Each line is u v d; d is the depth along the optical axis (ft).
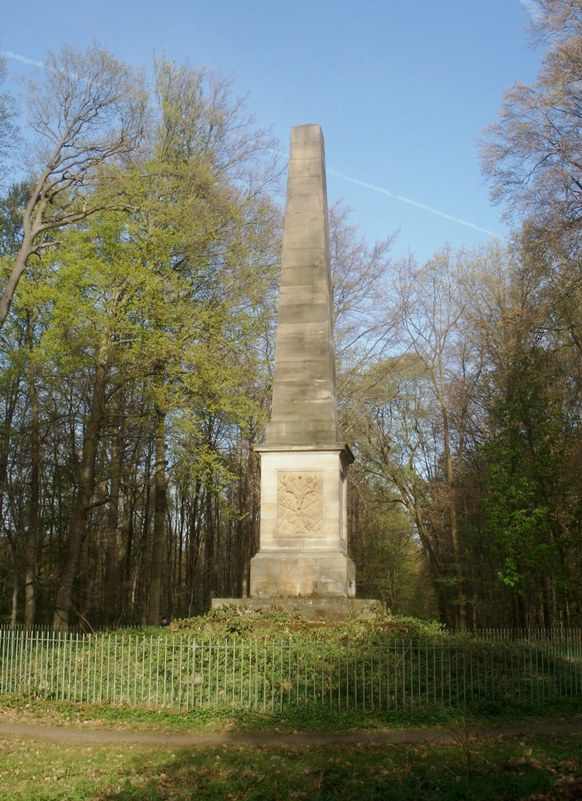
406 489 139.33
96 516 123.65
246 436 111.04
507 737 42.75
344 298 117.91
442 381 137.49
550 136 85.25
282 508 65.46
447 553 140.56
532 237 88.22
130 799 30.04
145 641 53.78
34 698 52.42
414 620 62.64
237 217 92.12
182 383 84.94
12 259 84.43
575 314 98.22
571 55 80.33
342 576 63.21
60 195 83.76
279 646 52.06
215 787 31.78
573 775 32.42
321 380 67.82
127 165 88.48
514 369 104.63
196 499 149.79
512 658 54.13
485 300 130.31
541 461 102.42
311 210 71.92
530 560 102.78
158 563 92.99
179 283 85.46
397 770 34.12
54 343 80.74
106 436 89.97
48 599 135.13
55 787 31.81
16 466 124.06
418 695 48.67
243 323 88.53
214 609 63.05
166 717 47.32
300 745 40.42
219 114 101.55
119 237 84.53
